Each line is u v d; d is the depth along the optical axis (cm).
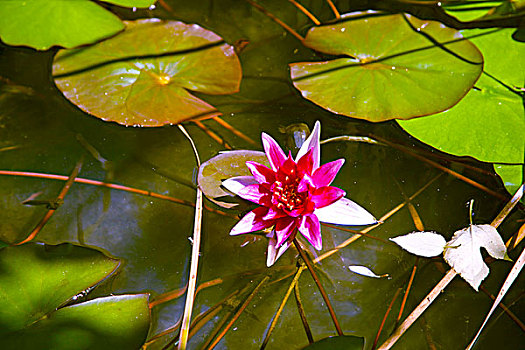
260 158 155
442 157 158
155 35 161
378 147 158
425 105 156
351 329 149
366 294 151
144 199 155
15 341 145
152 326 149
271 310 150
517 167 154
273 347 148
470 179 156
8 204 154
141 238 153
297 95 161
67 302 148
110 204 155
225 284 151
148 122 155
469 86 157
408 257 153
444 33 161
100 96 156
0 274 148
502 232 153
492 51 160
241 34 167
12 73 162
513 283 151
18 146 157
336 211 151
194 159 157
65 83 157
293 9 169
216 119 160
